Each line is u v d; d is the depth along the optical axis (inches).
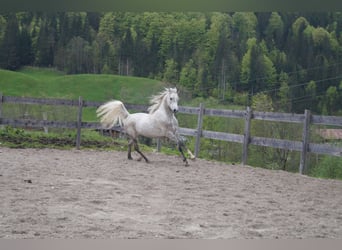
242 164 428.5
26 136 524.7
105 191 272.8
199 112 471.2
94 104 508.1
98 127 511.2
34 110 663.1
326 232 204.2
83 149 500.1
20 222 200.1
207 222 212.8
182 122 736.3
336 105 821.2
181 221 212.8
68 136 547.5
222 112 450.0
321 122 373.1
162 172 358.6
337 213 242.8
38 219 205.6
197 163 426.0
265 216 229.1
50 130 614.5
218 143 681.0
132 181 311.9
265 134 670.5
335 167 617.6
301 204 262.5
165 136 407.2
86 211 223.6
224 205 250.2
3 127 551.5
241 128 692.7
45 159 403.9
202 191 287.9
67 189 273.7
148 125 405.7
